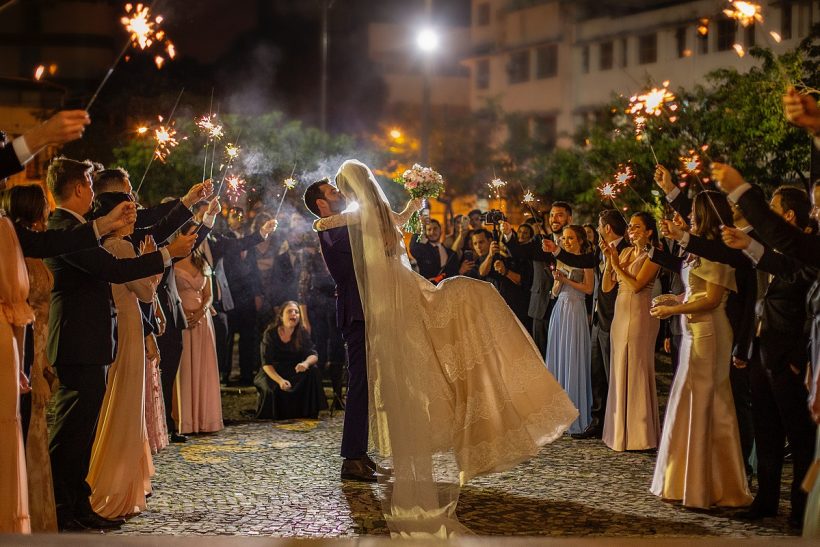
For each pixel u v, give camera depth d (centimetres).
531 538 323
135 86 2998
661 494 643
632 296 815
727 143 2016
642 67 4278
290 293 1246
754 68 2030
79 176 580
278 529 573
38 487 516
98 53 5488
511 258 1091
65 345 562
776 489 594
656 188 1454
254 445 832
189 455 788
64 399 568
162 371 834
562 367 899
